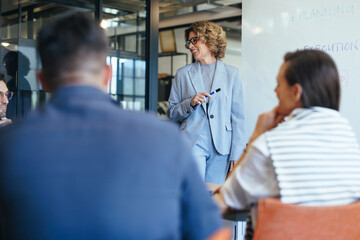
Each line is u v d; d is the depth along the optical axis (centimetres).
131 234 86
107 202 85
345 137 140
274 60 397
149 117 95
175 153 92
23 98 357
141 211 87
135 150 88
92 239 85
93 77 98
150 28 398
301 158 133
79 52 95
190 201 95
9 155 88
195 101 320
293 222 127
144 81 403
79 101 93
